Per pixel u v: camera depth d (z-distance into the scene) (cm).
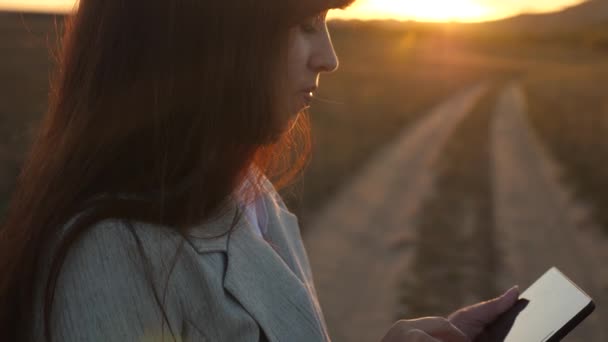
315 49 106
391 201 1225
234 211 108
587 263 851
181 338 95
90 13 101
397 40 13300
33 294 94
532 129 2730
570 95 4744
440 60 10144
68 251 89
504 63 10825
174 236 94
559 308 131
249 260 106
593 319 645
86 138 97
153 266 91
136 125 96
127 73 97
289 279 109
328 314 653
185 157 97
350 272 783
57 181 96
